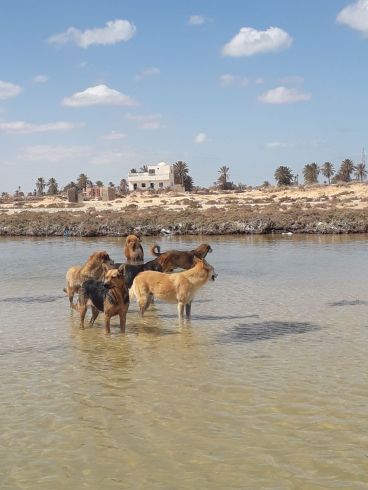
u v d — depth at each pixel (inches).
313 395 305.0
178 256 591.5
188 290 480.7
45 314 540.4
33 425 274.1
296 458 234.7
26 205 2822.3
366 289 651.5
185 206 2381.9
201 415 281.4
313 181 4776.1
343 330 452.4
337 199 2321.6
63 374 351.3
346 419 272.5
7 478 224.4
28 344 426.3
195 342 424.5
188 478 221.0
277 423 269.6
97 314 486.3
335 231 1595.7
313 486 212.5
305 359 372.5
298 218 1722.4
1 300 620.7
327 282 714.2
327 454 237.5
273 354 386.6
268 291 655.8
